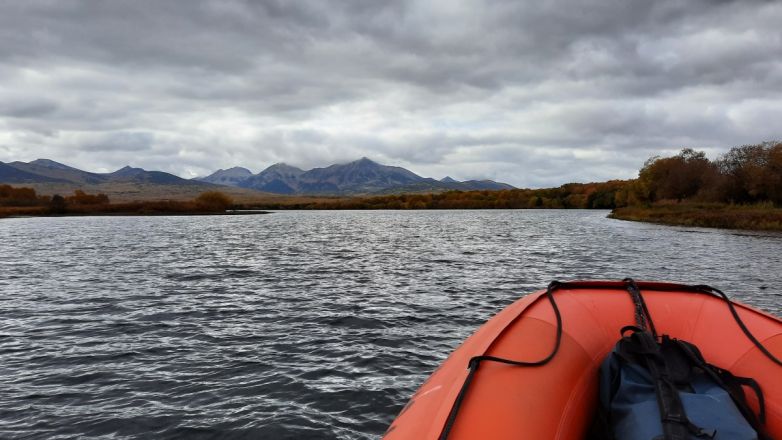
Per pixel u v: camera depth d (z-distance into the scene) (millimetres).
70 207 117312
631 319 3975
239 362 8797
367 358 8984
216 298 14602
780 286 16234
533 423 2488
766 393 2936
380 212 149000
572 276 18859
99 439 6070
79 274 19703
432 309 12984
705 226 53844
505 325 3490
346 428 6363
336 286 16703
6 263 23469
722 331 3670
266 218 98625
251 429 6297
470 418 2424
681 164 87188
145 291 15789
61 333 10750
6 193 154500
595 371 3330
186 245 34312
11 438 6082
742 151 72500
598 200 156125
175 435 6156
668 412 2406
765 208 61719
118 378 8055
